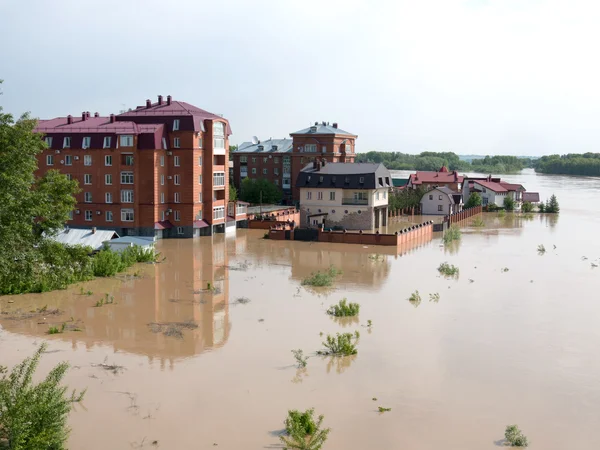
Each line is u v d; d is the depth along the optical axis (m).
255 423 25.41
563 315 42.00
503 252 71.12
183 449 23.27
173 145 76.19
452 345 35.28
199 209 78.31
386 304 44.94
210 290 49.16
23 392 21.77
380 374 30.75
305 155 124.25
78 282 50.84
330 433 24.55
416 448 23.48
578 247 75.44
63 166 76.50
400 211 114.38
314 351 34.06
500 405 27.34
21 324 38.94
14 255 30.61
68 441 23.69
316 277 52.00
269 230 79.81
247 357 33.16
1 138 30.12
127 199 74.94
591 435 24.72
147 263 60.53
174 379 29.94
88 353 33.62
